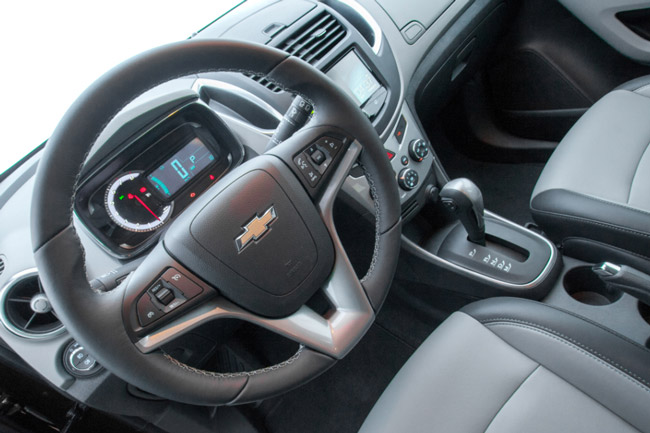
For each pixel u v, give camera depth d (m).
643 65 1.33
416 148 1.13
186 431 1.06
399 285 1.43
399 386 0.90
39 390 1.03
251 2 1.13
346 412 1.38
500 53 1.53
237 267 0.70
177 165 0.84
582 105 1.48
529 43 1.46
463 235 1.22
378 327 1.50
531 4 1.40
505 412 0.82
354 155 0.77
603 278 0.90
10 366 0.91
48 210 0.56
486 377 0.86
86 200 0.77
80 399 0.81
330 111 0.74
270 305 0.72
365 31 1.16
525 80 1.53
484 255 1.17
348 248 1.26
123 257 0.79
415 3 1.19
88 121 0.57
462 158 1.80
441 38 1.23
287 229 0.73
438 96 1.39
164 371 0.63
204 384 0.65
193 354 1.02
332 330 0.75
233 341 1.27
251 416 1.32
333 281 0.78
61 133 0.56
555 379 0.83
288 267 0.73
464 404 0.84
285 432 1.36
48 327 0.79
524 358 0.86
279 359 1.35
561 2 1.34
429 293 1.36
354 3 1.15
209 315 0.69
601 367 0.81
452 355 0.89
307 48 1.04
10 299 0.78
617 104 1.17
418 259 1.24
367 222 1.12
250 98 0.96
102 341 0.59
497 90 1.61
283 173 0.74
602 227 1.03
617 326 1.05
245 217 0.71
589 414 0.79
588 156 1.12
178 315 0.67
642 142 1.09
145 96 0.91
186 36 1.05
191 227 0.69
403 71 1.17
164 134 0.81
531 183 1.69
